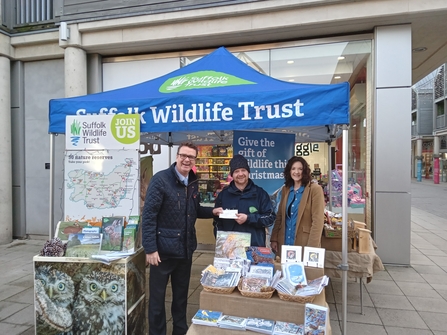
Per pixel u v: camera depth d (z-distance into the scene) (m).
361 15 4.68
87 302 2.47
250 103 2.54
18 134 6.50
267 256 2.44
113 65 6.25
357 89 5.29
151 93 2.98
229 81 2.91
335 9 4.78
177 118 2.70
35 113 6.49
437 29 5.04
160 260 2.45
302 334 1.89
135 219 2.68
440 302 3.60
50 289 2.50
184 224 2.50
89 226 2.70
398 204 4.83
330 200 4.89
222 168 5.87
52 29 6.07
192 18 5.30
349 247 3.20
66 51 5.84
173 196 2.45
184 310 2.69
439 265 4.91
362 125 5.32
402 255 4.84
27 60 6.47
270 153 3.70
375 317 3.25
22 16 6.36
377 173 4.89
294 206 2.97
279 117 2.48
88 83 6.21
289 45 5.48
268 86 2.71
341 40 5.25
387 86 4.86
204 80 2.99
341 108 2.37
